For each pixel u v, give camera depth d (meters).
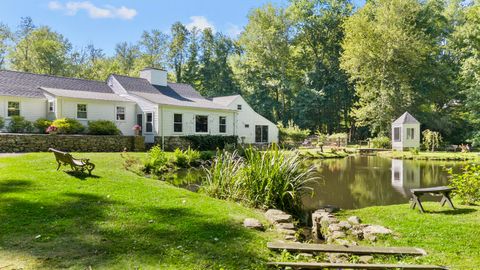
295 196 7.97
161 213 5.98
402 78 34.09
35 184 7.92
